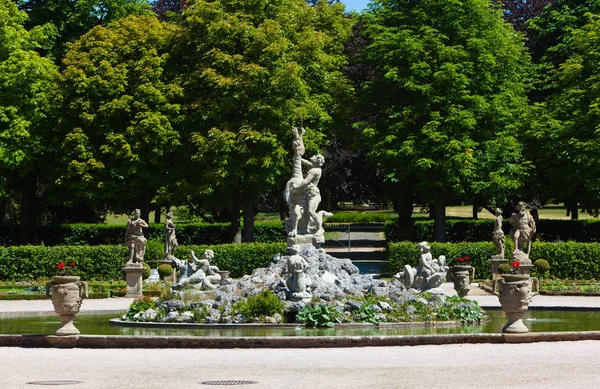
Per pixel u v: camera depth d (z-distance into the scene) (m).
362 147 53.38
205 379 15.72
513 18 62.16
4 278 42.00
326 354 18.67
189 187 46.72
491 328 22.77
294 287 24.39
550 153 49.34
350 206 89.56
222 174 45.69
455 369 16.53
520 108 50.31
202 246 43.78
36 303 33.19
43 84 47.94
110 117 47.56
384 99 51.06
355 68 57.41
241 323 23.14
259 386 14.95
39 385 15.28
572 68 49.16
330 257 27.36
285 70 46.34
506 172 49.16
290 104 46.69
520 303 20.33
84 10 51.28
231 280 27.41
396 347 19.58
